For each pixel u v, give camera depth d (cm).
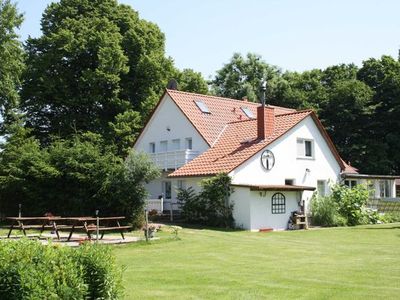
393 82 5709
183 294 1080
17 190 3069
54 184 2961
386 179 4297
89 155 2894
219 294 1081
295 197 3183
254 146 3241
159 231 2469
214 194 2980
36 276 696
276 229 3027
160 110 3991
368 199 3666
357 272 1366
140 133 4162
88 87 4494
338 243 2145
